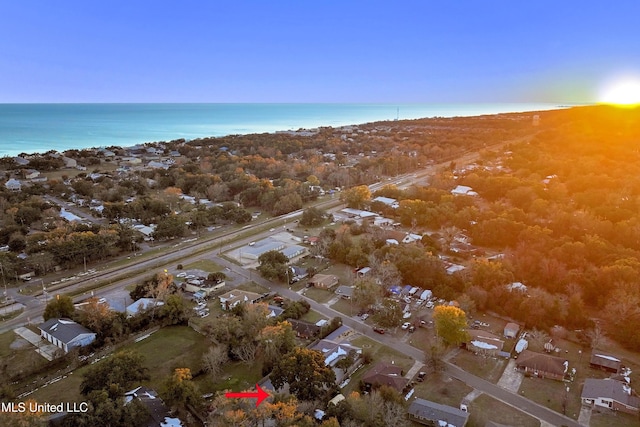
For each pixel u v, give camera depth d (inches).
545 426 2500.0
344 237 5211.6
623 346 3336.6
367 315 3774.6
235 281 4466.0
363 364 3088.1
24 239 5118.1
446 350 3248.0
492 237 5270.7
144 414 2390.5
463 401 2706.7
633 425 2512.3
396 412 2401.6
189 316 3693.4
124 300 3978.8
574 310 3560.5
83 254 4773.6
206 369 2989.7
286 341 2999.5
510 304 3740.2
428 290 4131.4
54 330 3294.8
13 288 4220.0
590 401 2687.0
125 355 2775.6
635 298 3496.6
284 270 4446.4
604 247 4569.4
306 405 2442.2
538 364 2984.7
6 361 3036.4
